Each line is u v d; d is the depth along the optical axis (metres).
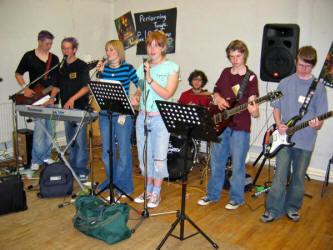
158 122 2.65
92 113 2.86
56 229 2.45
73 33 5.05
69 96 3.38
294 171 2.62
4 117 4.25
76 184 3.42
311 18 3.73
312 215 2.84
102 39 5.62
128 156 2.99
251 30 4.27
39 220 2.59
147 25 5.29
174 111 2.02
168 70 2.58
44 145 3.82
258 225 2.61
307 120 2.47
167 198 3.11
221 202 3.05
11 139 4.34
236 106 2.63
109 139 2.79
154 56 2.55
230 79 2.69
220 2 4.49
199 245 2.28
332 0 3.59
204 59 4.78
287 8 3.95
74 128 3.41
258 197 3.20
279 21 4.03
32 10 4.43
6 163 4.10
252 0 4.20
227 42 4.51
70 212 2.75
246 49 2.56
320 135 3.89
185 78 5.02
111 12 5.71
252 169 4.14
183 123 2.05
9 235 2.34
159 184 2.89
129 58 5.66
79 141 3.39
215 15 4.57
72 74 3.32
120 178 3.03
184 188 2.16
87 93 3.41
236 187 2.85
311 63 2.33
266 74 3.32
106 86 2.42
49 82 3.69
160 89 2.45
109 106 2.53
